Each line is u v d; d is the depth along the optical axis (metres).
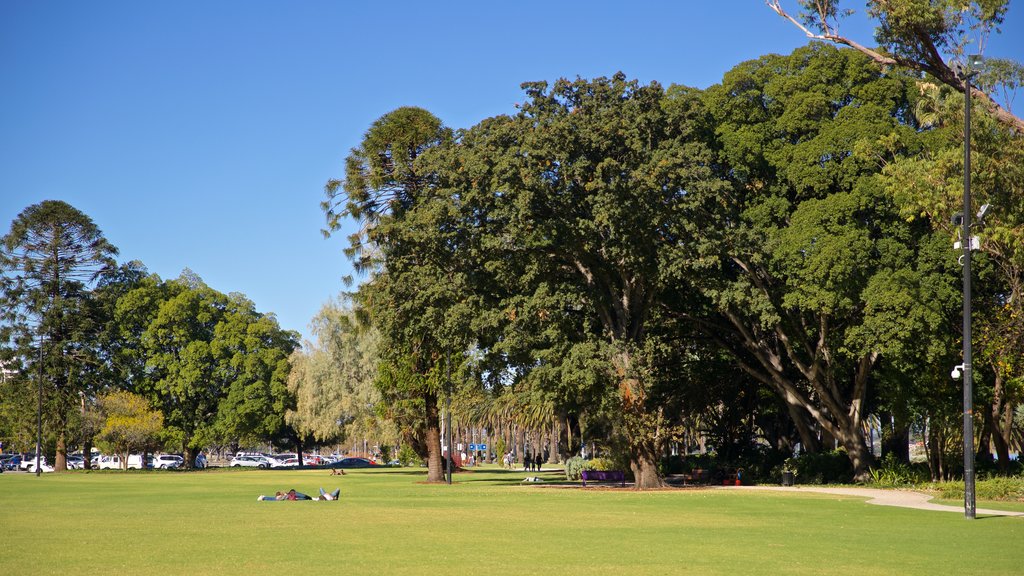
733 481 47.75
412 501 32.91
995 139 31.67
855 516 25.52
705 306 46.62
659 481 41.88
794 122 40.44
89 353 83.19
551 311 39.38
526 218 37.94
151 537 19.25
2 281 80.81
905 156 38.56
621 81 39.69
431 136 49.31
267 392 92.56
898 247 37.84
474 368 48.19
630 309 41.69
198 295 95.94
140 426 82.12
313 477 61.50
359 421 80.94
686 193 38.28
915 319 36.25
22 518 24.84
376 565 14.71
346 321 55.88
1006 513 26.08
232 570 14.05
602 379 38.97
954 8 31.83
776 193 41.12
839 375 47.94
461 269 42.16
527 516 25.58
